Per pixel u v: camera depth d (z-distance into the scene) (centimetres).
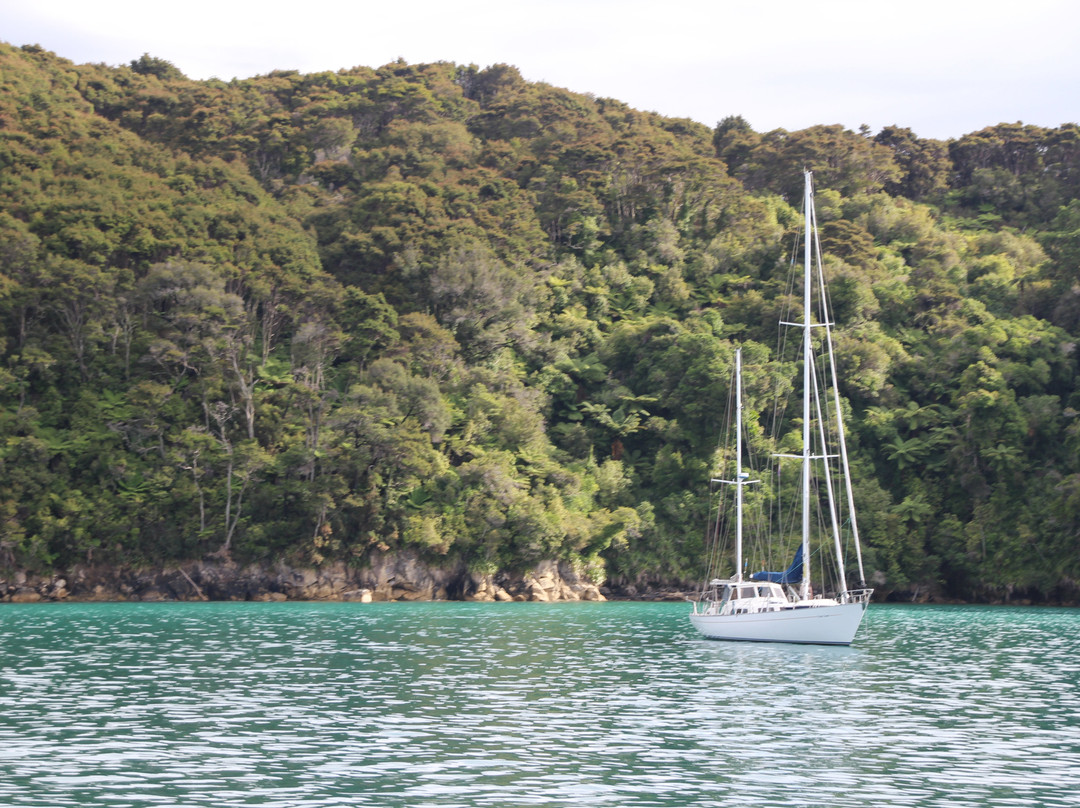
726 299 15538
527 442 12850
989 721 3656
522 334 14262
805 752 3130
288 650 5791
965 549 12131
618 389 13925
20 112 17075
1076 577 11394
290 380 12800
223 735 3316
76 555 10969
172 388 12312
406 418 11800
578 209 16962
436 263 14312
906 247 17500
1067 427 12675
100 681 4494
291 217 16275
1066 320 14788
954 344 13888
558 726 3506
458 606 10338
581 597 11919
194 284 12794
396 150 19275
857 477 12706
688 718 3675
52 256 12888
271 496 11381
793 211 18438
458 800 2573
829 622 6138
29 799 2559
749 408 12912
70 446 11550
